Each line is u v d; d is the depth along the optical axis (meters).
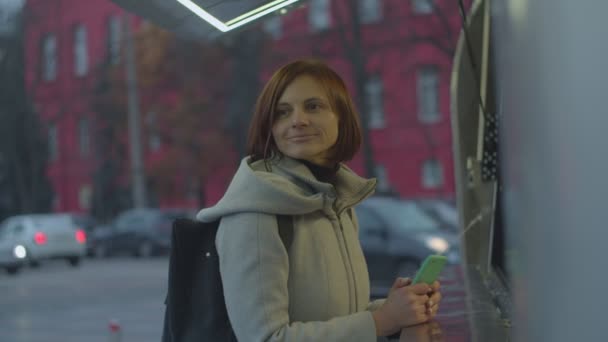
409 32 29.31
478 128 3.35
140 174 30.86
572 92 0.94
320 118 1.93
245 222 1.73
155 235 26.81
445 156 30.48
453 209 13.84
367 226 12.53
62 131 42.44
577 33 0.94
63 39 41.16
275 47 30.09
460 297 2.61
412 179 31.41
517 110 1.07
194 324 1.75
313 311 1.80
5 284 19.44
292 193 1.75
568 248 0.94
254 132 1.98
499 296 2.40
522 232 1.06
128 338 10.39
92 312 13.29
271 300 1.70
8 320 12.65
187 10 2.64
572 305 0.94
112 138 37.78
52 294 16.52
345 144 2.02
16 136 40.81
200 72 31.66
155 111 33.78
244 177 1.78
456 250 11.71
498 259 3.23
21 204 41.72
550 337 0.97
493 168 3.24
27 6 41.53
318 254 1.81
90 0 40.09
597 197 0.91
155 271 21.23
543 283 0.99
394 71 30.36
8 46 40.91
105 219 38.38
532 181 1.01
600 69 0.92
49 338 10.58
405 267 12.07
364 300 1.93
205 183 34.00
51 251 23.50
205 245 1.79
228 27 2.82
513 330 1.16
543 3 0.98
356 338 1.77
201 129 32.25
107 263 25.53
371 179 2.06
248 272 1.70
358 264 1.93
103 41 39.56
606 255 0.91
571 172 0.94
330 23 30.39
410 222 12.46
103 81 36.31
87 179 41.97
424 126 29.33
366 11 29.95
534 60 1.00
